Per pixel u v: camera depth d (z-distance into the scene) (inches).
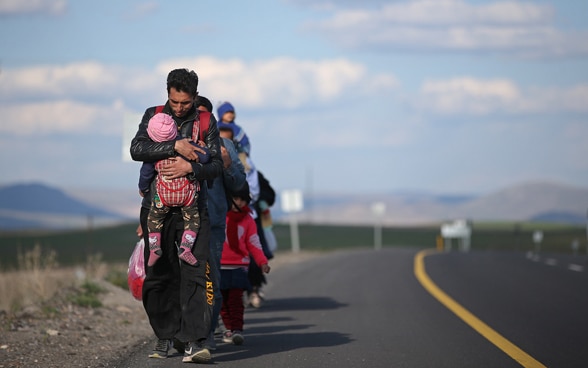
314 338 758.5
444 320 901.8
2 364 612.7
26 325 804.6
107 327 818.2
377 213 5059.1
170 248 580.7
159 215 569.6
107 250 3693.4
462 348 715.4
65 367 605.9
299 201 2864.2
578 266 2116.1
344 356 662.5
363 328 829.2
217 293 649.0
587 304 1103.6
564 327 866.8
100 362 625.0
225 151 648.4
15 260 2674.7
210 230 614.5
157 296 590.6
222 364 619.2
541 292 1274.6
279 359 642.8
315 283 1376.7
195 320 583.2
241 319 717.3
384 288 1293.1
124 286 1144.8
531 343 753.0
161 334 594.9
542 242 6815.9
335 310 987.3
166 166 556.4
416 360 654.5
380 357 661.9
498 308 1035.9
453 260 2313.0
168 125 557.0
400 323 871.1
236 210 729.6
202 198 581.9
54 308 906.7
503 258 2564.0
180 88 570.9
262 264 727.7
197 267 579.5
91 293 1030.4
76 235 5546.3
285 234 6013.8
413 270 1759.4
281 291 1232.2
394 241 6279.5
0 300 1083.9
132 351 674.2
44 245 4237.2
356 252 2810.0
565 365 652.1
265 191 961.5
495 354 689.0
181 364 613.9
